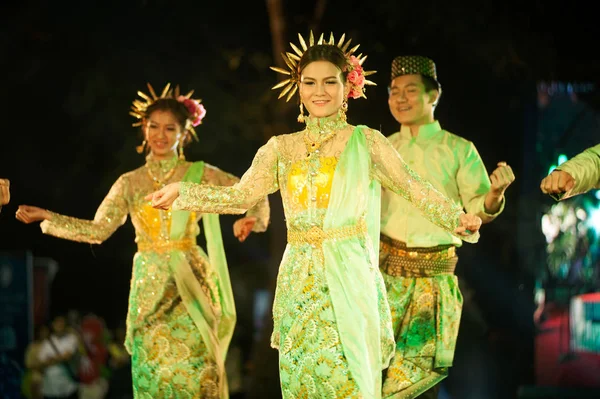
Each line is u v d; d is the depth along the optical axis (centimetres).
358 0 2291
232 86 2842
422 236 1315
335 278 1021
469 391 2175
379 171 1052
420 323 1313
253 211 1450
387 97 2270
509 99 2353
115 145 3288
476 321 2164
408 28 2286
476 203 1285
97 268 3703
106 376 2614
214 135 2911
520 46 2297
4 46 3148
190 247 1419
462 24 2277
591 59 2375
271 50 2734
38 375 2466
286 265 1048
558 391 2406
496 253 2388
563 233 3569
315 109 1050
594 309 3130
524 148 2408
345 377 1007
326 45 1059
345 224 1033
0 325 2317
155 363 1385
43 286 3006
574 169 1000
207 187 1044
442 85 2344
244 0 2747
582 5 2284
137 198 1412
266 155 1059
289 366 1028
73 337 2555
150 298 1391
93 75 3100
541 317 3219
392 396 1294
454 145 1353
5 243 3612
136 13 2933
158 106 1427
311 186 1034
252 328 3180
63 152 3422
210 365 1405
